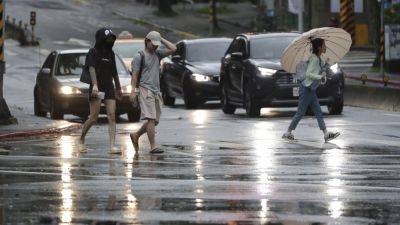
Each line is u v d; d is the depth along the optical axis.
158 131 41.66
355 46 107.44
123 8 163.12
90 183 24.84
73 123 43.75
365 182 24.78
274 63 48.41
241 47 51.25
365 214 20.02
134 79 32.50
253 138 37.75
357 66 81.81
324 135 35.94
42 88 51.12
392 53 70.62
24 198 22.28
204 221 19.27
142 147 34.78
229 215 19.94
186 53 59.75
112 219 19.53
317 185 24.27
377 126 42.41
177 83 59.53
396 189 23.50
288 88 47.78
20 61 107.56
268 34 51.06
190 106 57.78
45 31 133.12
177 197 22.36
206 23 144.62
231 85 51.78
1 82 42.59
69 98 47.81
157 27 139.88
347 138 37.16
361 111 52.09
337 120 45.88
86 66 33.25
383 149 33.12
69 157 31.47
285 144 35.22
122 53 61.31
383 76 59.94
